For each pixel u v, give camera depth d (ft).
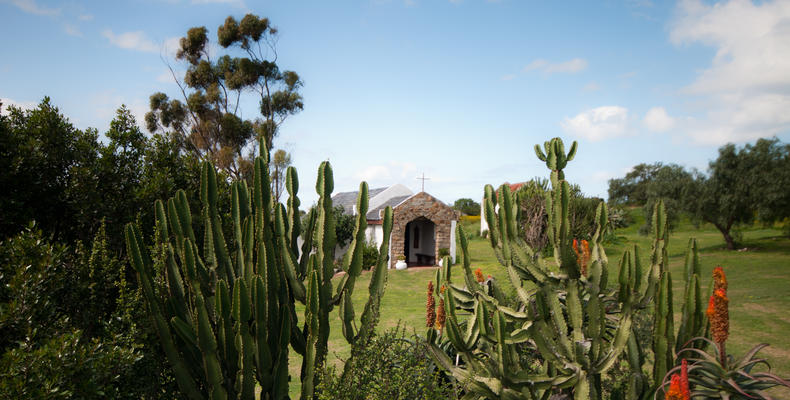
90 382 10.17
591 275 12.78
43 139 15.14
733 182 66.59
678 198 74.02
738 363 11.83
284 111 96.78
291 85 96.17
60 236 15.97
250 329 13.32
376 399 13.37
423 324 32.94
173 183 16.76
